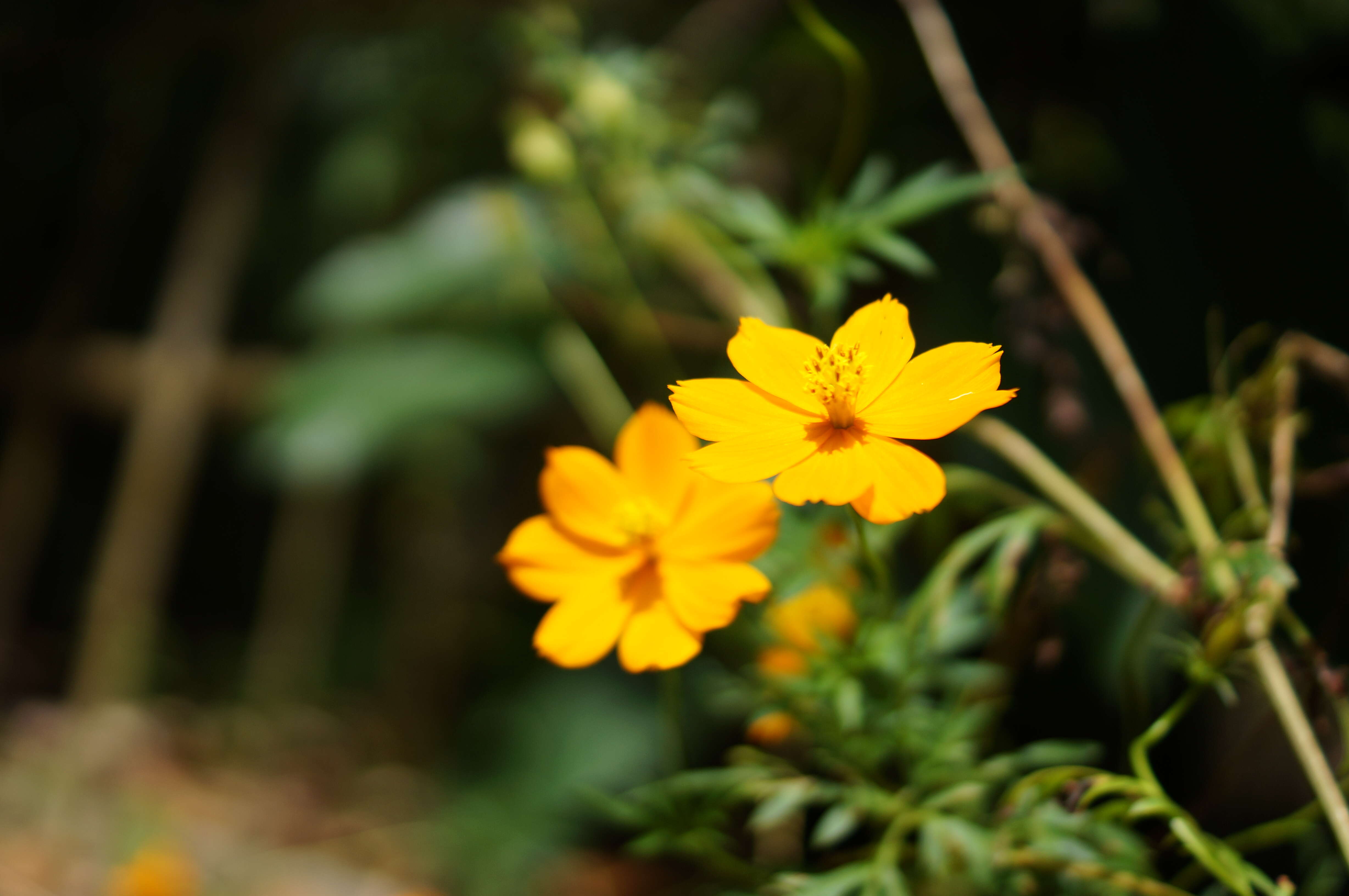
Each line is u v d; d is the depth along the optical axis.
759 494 0.69
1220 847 0.69
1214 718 0.84
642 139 0.83
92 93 1.53
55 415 1.53
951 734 0.73
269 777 1.36
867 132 0.94
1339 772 0.72
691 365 1.05
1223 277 0.84
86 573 1.77
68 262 1.65
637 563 0.69
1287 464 0.73
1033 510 0.73
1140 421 0.76
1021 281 0.78
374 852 1.19
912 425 0.65
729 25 1.01
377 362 1.21
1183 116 0.85
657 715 1.19
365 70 1.35
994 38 0.89
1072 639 0.82
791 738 0.79
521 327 1.18
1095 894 0.71
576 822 1.16
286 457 1.18
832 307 0.75
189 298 1.37
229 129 1.37
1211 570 0.71
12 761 1.24
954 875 0.73
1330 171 0.84
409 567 1.54
